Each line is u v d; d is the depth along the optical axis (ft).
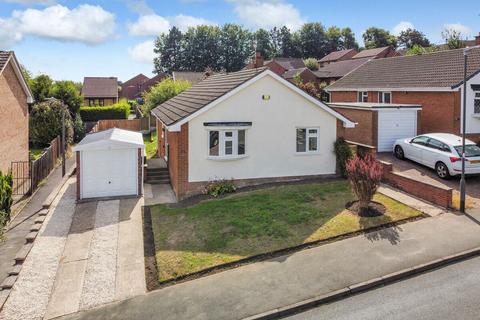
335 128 60.18
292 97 57.47
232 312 27.32
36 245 39.99
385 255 34.35
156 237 40.45
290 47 402.11
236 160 55.98
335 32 405.39
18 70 68.74
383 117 72.18
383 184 54.49
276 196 50.55
